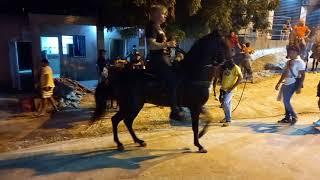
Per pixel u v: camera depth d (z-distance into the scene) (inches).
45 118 343.9
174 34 415.5
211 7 432.5
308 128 308.5
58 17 493.0
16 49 511.5
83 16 520.4
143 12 415.2
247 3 496.4
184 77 231.0
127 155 242.2
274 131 299.6
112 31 639.1
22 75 547.8
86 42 601.3
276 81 542.0
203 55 226.7
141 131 298.4
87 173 211.9
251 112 369.1
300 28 579.5
